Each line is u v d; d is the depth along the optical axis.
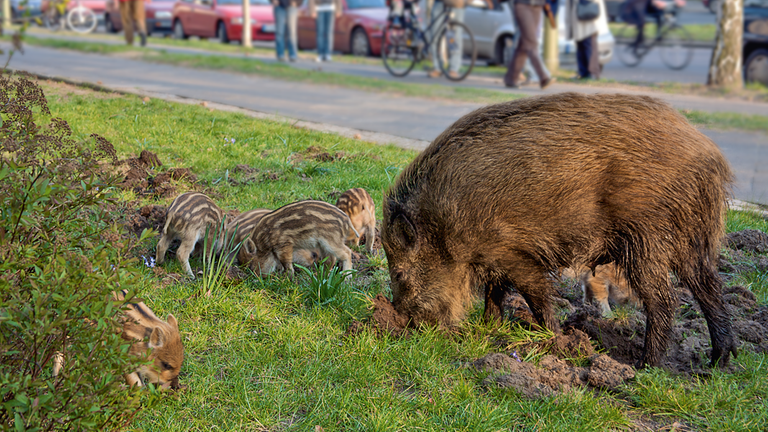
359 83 16.05
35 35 28.77
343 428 3.70
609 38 17.12
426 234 4.32
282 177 7.87
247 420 3.69
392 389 4.00
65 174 3.19
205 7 27.31
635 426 3.76
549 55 17.11
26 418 2.65
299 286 5.25
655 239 4.09
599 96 4.17
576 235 4.12
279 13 20.19
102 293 2.74
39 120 9.56
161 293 5.00
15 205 2.88
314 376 4.09
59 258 2.70
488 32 18.36
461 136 4.21
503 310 4.93
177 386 3.87
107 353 2.78
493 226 4.12
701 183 4.08
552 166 3.98
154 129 9.62
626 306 5.24
